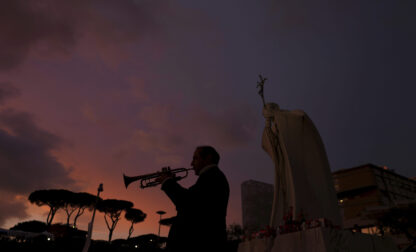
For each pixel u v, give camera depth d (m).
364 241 5.47
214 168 1.97
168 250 1.72
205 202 1.73
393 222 25.91
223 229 1.75
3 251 17.78
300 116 12.77
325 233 5.00
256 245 7.55
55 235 26.97
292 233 6.00
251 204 76.62
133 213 52.16
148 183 2.91
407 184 68.44
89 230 15.37
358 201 60.19
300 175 11.70
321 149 12.15
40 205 44.12
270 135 13.27
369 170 61.75
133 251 21.20
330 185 11.59
